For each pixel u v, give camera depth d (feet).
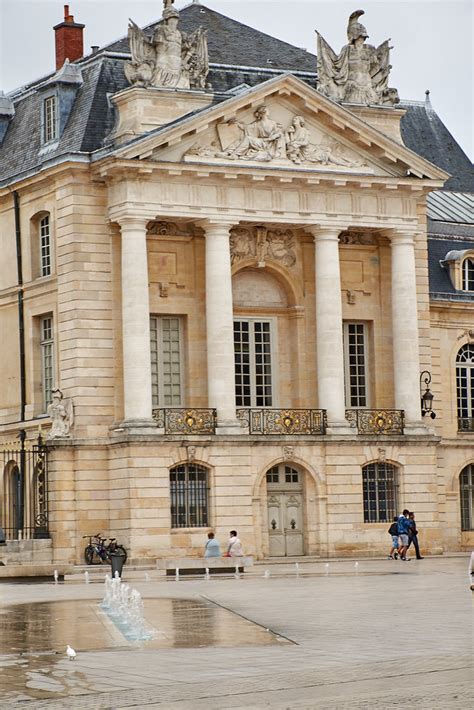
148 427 179.11
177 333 190.08
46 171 186.29
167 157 181.88
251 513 184.03
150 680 73.05
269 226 192.75
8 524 196.34
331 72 198.08
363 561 181.57
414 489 193.98
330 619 100.58
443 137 242.17
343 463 189.88
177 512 181.78
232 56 203.21
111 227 184.75
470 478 213.87
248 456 184.44
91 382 183.21
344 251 198.80
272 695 68.18
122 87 191.93
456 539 209.56
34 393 193.16
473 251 216.33
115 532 180.96
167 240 188.24
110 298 184.65
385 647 84.17
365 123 191.31
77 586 144.25
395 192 196.03
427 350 201.36
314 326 195.62
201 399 189.37
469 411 214.48
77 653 83.82
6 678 74.69
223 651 83.66
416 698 66.54
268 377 195.62
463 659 78.33
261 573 159.74
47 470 181.57
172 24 187.01
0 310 199.72
